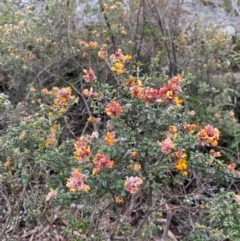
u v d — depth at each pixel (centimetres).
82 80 295
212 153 167
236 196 150
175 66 302
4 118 225
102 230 188
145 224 195
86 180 145
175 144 147
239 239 145
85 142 151
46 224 209
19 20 273
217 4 390
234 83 312
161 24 309
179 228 234
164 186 198
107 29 304
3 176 174
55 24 293
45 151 167
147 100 150
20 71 286
